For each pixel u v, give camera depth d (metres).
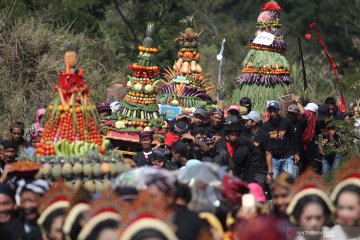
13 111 36.06
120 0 52.12
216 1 86.25
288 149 27.69
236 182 15.29
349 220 14.27
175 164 23.83
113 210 13.35
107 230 13.20
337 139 28.83
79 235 13.55
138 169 15.06
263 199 17.28
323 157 29.11
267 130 27.70
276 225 11.54
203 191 15.20
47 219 14.71
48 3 43.31
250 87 35.28
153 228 12.45
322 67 54.75
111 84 39.44
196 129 24.44
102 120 26.97
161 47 51.19
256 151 25.12
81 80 19.81
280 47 35.38
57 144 19.05
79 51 39.78
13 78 37.12
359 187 14.35
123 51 52.69
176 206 14.45
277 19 35.62
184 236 14.08
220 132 26.17
